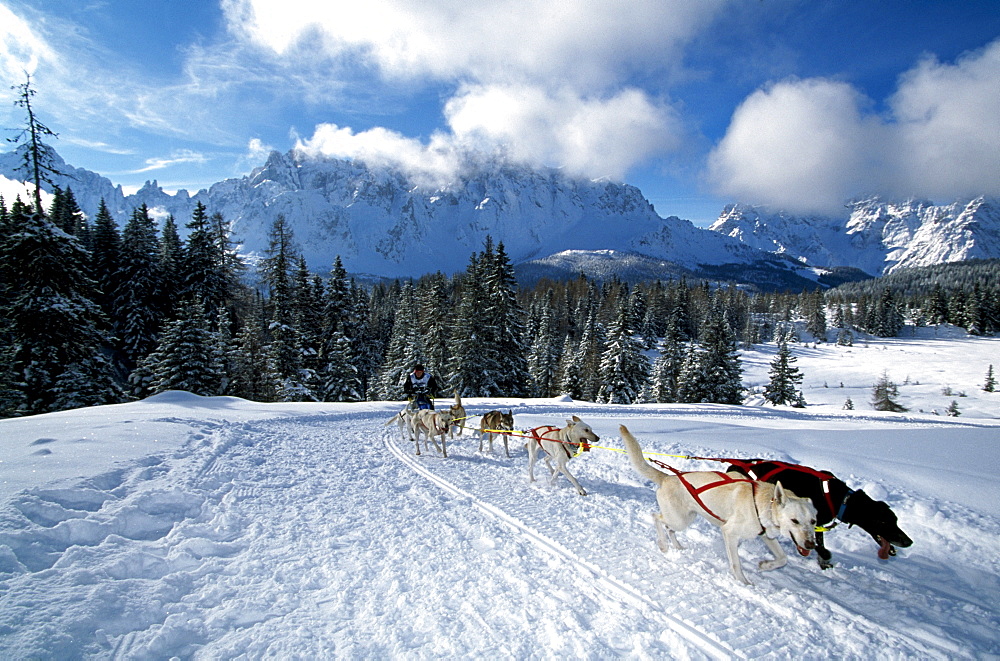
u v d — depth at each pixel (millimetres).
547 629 4098
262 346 35281
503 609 4398
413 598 4570
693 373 42438
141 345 37969
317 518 6641
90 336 23531
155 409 14750
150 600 4234
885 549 5191
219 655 3643
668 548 5695
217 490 7363
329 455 10656
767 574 5160
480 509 7113
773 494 4727
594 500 7512
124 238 40562
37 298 21344
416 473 9281
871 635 4074
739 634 4078
